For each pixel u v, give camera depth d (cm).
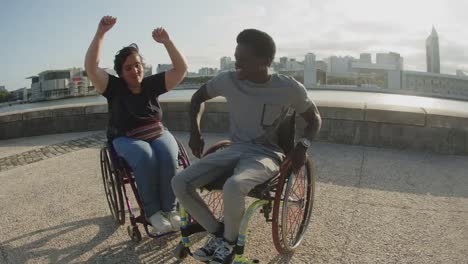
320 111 625
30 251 301
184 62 329
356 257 274
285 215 259
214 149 291
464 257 272
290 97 257
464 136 554
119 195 306
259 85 257
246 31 250
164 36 319
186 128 763
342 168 490
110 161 308
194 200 243
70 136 794
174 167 298
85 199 412
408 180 443
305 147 254
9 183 492
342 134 620
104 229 334
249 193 250
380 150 584
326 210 359
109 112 324
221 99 747
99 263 277
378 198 388
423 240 299
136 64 314
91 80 310
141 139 313
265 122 262
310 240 302
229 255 229
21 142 777
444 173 469
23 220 364
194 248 293
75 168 541
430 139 571
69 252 296
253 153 258
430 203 374
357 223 331
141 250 293
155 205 291
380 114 592
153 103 329
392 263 265
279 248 266
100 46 305
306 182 301
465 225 324
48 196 429
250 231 321
